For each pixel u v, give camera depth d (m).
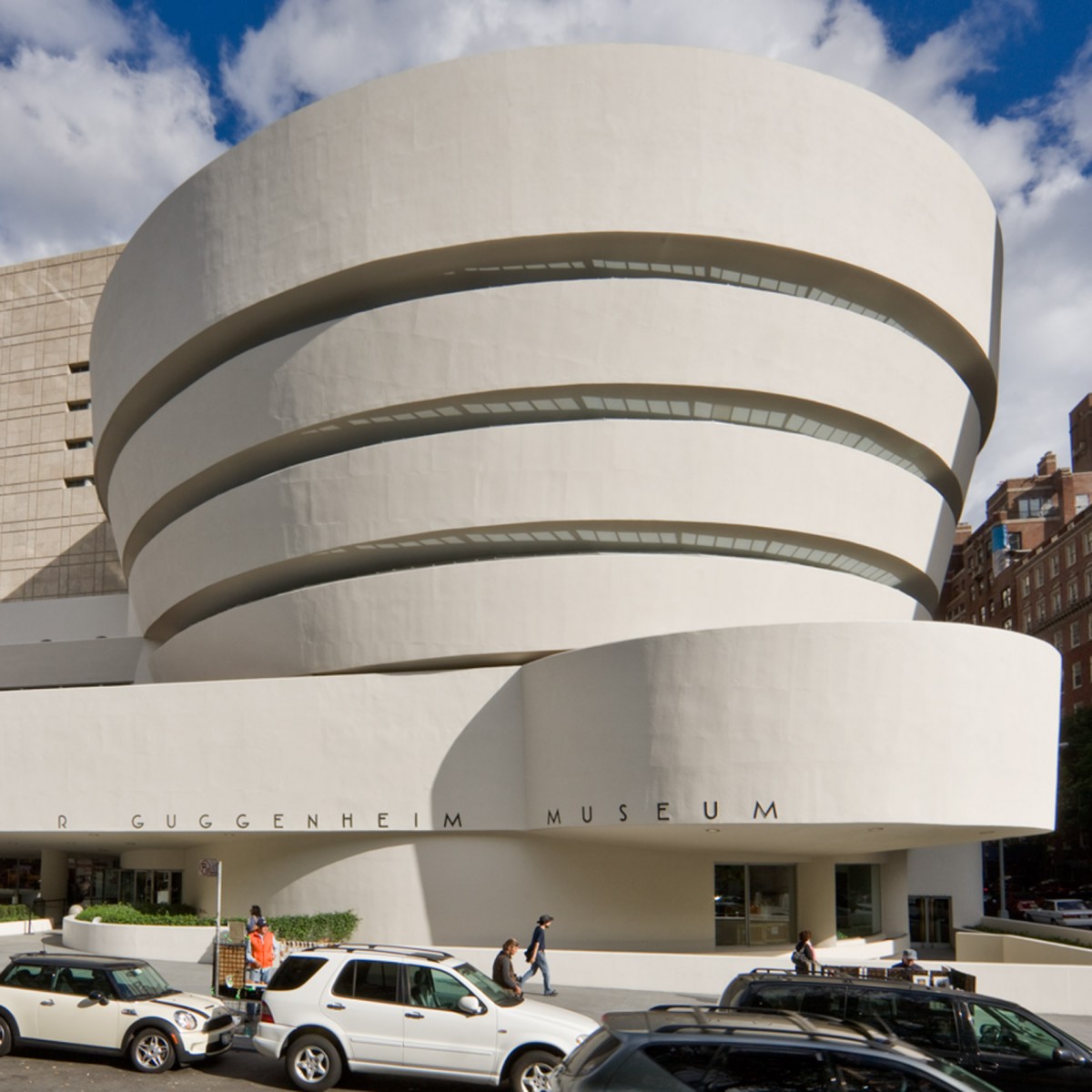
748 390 29.48
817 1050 8.82
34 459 53.75
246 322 32.34
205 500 34.88
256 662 31.89
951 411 33.78
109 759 30.38
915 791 22.67
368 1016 13.59
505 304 29.31
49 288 55.53
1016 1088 12.12
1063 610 73.88
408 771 28.42
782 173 29.94
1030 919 51.41
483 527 29.02
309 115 31.34
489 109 29.73
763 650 23.52
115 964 15.54
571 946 27.19
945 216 33.00
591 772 25.66
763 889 29.41
